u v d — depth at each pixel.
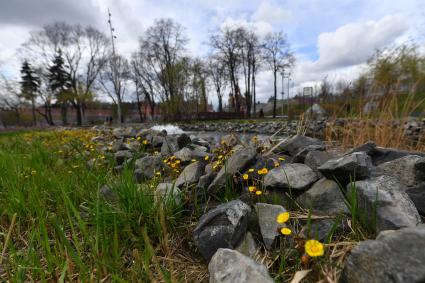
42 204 1.47
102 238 1.11
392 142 2.83
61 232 1.02
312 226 1.17
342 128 3.62
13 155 2.99
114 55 23.44
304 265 0.87
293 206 1.41
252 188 1.38
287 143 2.59
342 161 1.32
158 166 2.48
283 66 29.08
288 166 1.63
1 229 1.41
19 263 1.04
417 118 3.81
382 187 1.09
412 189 1.26
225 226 1.12
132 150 3.50
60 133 7.88
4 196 1.75
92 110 42.91
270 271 0.98
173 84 23.66
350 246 0.95
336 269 0.87
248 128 12.14
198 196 1.64
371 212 1.05
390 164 1.47
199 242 1.15
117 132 6.45
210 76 31.72
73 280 1.00
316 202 1.32
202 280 1.03
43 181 1.88
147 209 1.31
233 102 32.19
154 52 27.42
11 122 36.91
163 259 1.14
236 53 28.97
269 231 1.13
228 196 1.59
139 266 0.98
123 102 36.50
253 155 1.77
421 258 0.67
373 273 0.72
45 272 1.04
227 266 0.90
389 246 0.73
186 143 3.67
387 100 3.12
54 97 30.80
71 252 0.96
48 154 3.11
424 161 1.29
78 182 1.89
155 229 1.26
